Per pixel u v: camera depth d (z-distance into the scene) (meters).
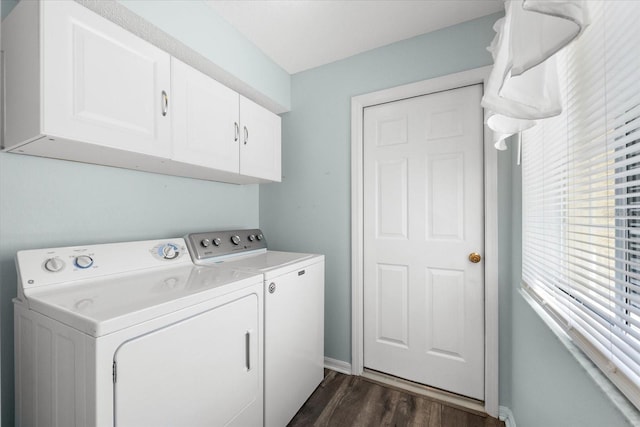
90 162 1.25
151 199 1.53
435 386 1.73
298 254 1.87
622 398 0.54
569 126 0.84
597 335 0.66
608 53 0.61
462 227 1.66
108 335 0.71
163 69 1.20
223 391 1.06
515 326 1.40
